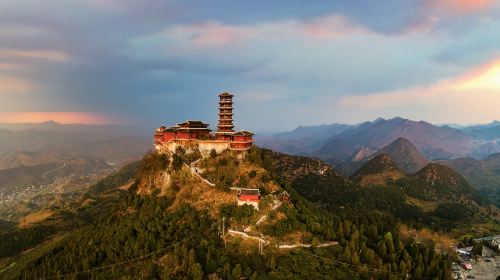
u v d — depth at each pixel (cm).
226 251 16650
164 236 17750
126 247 17438
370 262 17750
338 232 18850
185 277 15088
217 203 19550
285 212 18962
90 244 18788
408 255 18788
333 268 16562
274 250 17050
